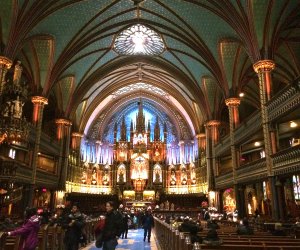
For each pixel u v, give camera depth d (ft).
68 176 109.19
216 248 18.93
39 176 82.02
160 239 50.52
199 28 81.61
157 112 143.95
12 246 22.43
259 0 62.03
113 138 140.97
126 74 119.34
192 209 103.65
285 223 48.47
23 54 79.36
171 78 115.96
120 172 132.67
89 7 75.97
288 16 64.69
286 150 52.75
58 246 33.06
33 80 83.20
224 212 86.79
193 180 125.18
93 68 103.24
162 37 94.32
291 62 83.30
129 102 143.95
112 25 87.35
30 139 75.10
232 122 82.89
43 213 41.55
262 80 62.95
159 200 120.88
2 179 54.65
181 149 133.59
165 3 79.15
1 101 52.60
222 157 102.32
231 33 76.48
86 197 111.65
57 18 73.77
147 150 135.03
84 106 119.44
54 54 81.61
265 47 63.82
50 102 112.88
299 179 78.33
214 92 102.78
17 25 62.13
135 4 80.23
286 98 53.16
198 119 121.08
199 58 92.32
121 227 24.34
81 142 123.95
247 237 28.96
